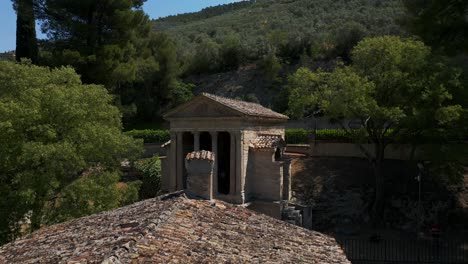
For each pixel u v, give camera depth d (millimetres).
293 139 40875
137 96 58031
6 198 17516
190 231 8672
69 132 19219
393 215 27594
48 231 10703
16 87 19125
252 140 27047
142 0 48719
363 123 27875
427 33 20641
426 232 25578
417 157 32969
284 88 55094
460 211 27359
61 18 40750
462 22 19906
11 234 17625
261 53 66750
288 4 107688
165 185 30328
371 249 22078
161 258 7086
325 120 45875
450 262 19578
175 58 62000
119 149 20938
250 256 8211
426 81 25297
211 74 67938
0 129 16859
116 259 6648
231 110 25359
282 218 24969
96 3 40812
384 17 65938
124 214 10398
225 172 30828
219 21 113125
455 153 24844
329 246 10078
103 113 20859
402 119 25625
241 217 10578
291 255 8828
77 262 6836
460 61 32281
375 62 27438
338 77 26422
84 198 18531
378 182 27625
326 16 80250
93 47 40469
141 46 50000
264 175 26344
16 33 43125
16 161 17578
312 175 33281
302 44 65000
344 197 29656
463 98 26609
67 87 20672
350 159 36156
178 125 27703
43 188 17328
